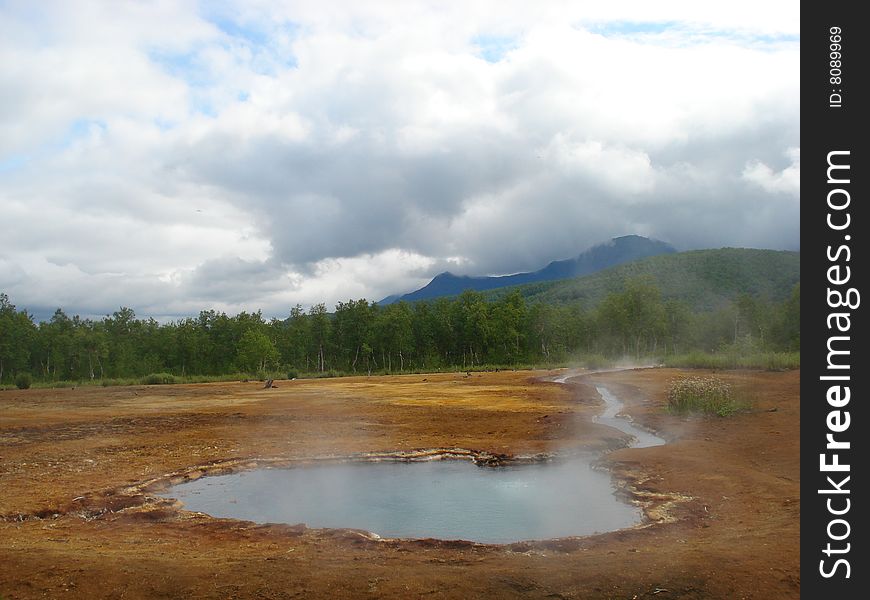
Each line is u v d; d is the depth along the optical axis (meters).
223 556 7.98
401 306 77.81
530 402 27.20
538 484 13.11
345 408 25.64
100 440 18.03
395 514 10.91
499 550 8.28
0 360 63.25
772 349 44.03
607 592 6.62
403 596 6.54
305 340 76.38
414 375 57.22
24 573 7.12
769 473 11.95
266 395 33.72
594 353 73.06
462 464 15.27
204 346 73.06
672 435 17.47
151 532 9.44
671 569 7.06
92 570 7.18
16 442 17.78
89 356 65.12
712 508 10.20
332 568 7.32
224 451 16.28
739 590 6.61
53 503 11.13
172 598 6.54
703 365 39.78
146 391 39.12
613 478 13.12
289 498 12.16
